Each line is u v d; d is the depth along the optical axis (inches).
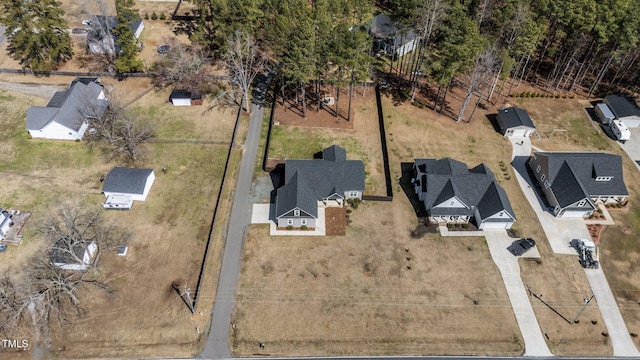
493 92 3154.5
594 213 2341.3
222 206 2279.8
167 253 2054.6
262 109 2901.1
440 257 2107.5
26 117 2630.4
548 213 2347.4
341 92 3083.2
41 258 1985.7
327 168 2303.2
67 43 3063.5
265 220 2228.1
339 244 2134.6
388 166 2503.7
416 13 2842.0
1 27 3486.7
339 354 1769.2
